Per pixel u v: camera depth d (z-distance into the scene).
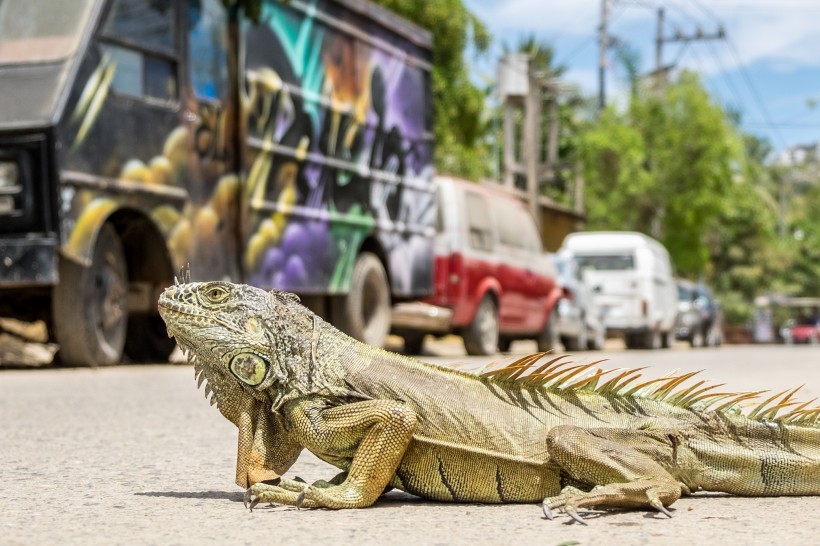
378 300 16.59
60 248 11.42
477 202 18.98
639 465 4.29
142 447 6.70
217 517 4.29
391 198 16.97
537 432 4.45
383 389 4.43
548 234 41.41
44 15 12.14
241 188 13.72
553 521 4.12
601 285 27.08
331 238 15.43
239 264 13.74
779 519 4.16
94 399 9.54
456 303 18.05
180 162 13.00
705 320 34.59
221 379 4.50
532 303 20.73
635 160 45.88
